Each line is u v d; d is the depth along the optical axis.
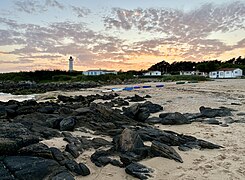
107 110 16.14
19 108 20.73
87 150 9.78
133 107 16.89
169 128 14.41
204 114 17.70
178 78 89.19
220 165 8.23
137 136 9.73
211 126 14.50
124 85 69.75
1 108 18.39
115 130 13.06
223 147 10.27
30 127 12.97
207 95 32.69
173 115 15.91
